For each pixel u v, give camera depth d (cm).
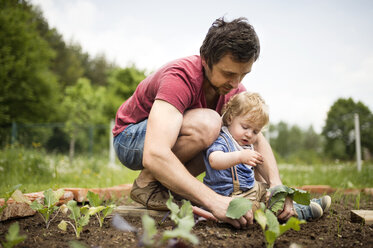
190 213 127
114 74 2175
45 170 430
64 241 141
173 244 123
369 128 1006
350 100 1931
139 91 200
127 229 160
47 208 166
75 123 1173
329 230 160
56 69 3112
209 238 144
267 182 202
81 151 1559
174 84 165
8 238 113
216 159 171
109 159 860
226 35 156
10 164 442
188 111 183
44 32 3012
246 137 189
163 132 155
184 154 185
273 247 132
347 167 682
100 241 141
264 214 126
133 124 203
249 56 158
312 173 597
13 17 1573
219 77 168
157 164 151
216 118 182
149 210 189
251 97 194
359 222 176
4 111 1459
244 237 146
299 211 181
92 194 173
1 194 225
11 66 1476
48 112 1703
